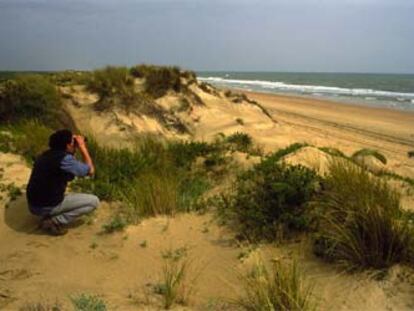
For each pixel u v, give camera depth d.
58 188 5.63
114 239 5.48
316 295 3.92
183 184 7.20
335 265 4.35
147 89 14.21
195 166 7.98
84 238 5.57
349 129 18.81
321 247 4.61
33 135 9.19
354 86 61.81
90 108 12.82
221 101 15.62
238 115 15.17
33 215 6.14
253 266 4.60
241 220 5.58
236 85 61.78
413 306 3.61
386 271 4.05
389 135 17.78
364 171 5.13
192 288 4.33
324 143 14.41
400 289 3.81
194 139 12.98
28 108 11.75
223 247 5.12
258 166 6.83
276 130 15.17
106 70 13.82
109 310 3.82
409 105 32.59
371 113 25.52
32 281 4.53
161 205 6.11
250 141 12.18
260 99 32.81
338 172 5.21
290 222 5.12
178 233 5.55
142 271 4.75
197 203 6.37
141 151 8.54
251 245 5.02
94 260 5.05
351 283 4.02
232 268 4.65
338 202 4.79
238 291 4.19
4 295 4.18
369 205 4.40
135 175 7.23
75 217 5.77
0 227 5.93
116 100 13.05
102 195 6.57
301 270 4.37
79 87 13.70
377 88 56.75
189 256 5.01
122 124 12.56
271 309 3.54
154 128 12.99
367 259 4.21
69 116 12.39
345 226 4.45
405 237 4.18
